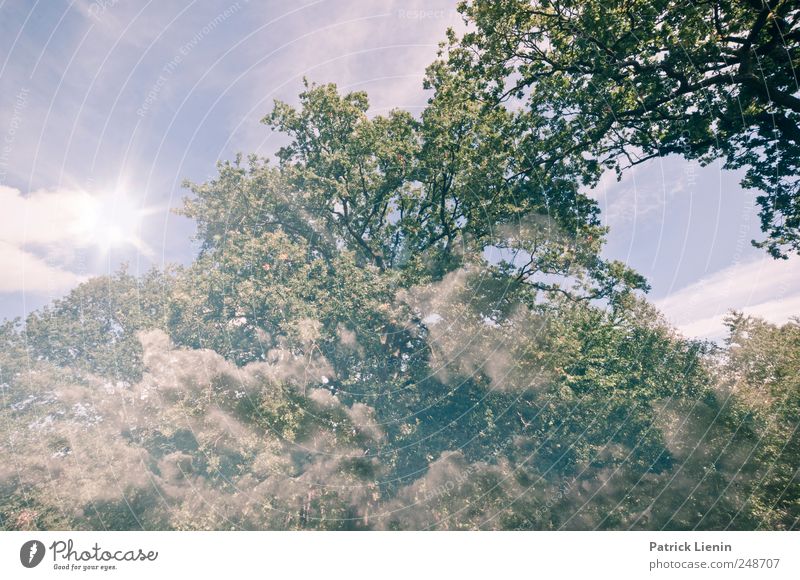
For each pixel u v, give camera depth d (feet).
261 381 91.09
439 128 81.97
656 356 118.93
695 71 63.87
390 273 97.25
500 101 80.07
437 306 91.66
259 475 88.02
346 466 84.43
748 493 75.87
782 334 89.81
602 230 85.51
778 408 82.53
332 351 99.45
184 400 90.74
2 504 80.48
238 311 100.73
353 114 96.37
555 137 80.43
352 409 92.48
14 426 108.47
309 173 95.71
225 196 106.22
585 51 68.49
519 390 92.32
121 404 107.24
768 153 74.43
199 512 80.59
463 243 95.25
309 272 96.99
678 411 104.32
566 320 94.07
